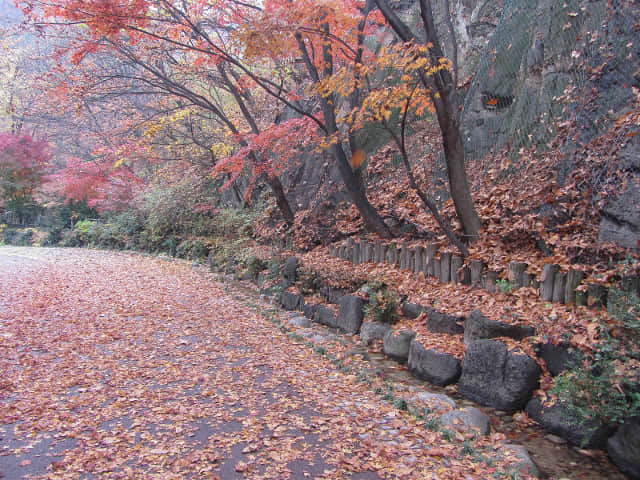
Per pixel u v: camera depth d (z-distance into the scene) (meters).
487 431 4.54
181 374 5.70
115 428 4.16
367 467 3.62
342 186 12.73
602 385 4.10
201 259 17.42
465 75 11.62
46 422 4.25
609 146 6.41
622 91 6.70
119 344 6.96
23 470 3.44
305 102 16.30
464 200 7.55
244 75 14.01
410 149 11.63
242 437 4.07
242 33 8.92
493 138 9.43
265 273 12.18
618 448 4.04
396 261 8.81
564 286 5.52
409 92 7.05
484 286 6.78
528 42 9.21
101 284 12.73
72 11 9.58
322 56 10.53
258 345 7.21
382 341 7.31
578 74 7.65
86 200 29.06
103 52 14.91
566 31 8.15
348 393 5.36
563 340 4.86
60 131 29.23
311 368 6.23
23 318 8.52
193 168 20.70
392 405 5.05
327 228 12.17
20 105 26.25
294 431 4.23
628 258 5.18
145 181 25.22
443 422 4.62
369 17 10.02
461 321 6.34
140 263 17.77
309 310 9.47
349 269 9.32
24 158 26.14
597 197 6.21
